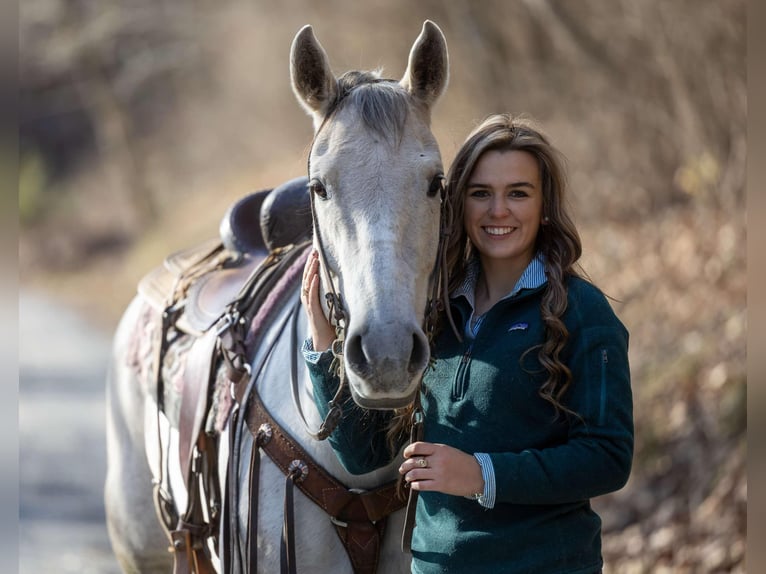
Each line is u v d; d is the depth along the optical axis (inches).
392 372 124.1
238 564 165.0
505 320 144.3
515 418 140.1
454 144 201.6
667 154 524.4
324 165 136.1
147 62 1239.5
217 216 1007.0
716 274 410.9
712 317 384.8
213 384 179.0
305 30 144.0
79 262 1236.5
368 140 134.8
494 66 674.8
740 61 466.9
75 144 1568.7
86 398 646.5
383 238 130.0
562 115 612.7
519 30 653.3
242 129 1202.6
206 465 178.2
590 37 589.0
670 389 361.4
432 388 148.8
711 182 462.0
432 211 136.5
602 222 526.9
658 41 514.9
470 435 141.6
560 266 143.3
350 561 157.2
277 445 159.8
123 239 1249.4
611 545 312.7
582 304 141.4
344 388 146.3
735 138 460.8
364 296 127.3
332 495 156.0
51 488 473.1
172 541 182.9
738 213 434.3
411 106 140.7
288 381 164.1
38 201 1444.4
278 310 177.5
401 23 789.9
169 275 241.8
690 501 309.1
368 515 156.5
